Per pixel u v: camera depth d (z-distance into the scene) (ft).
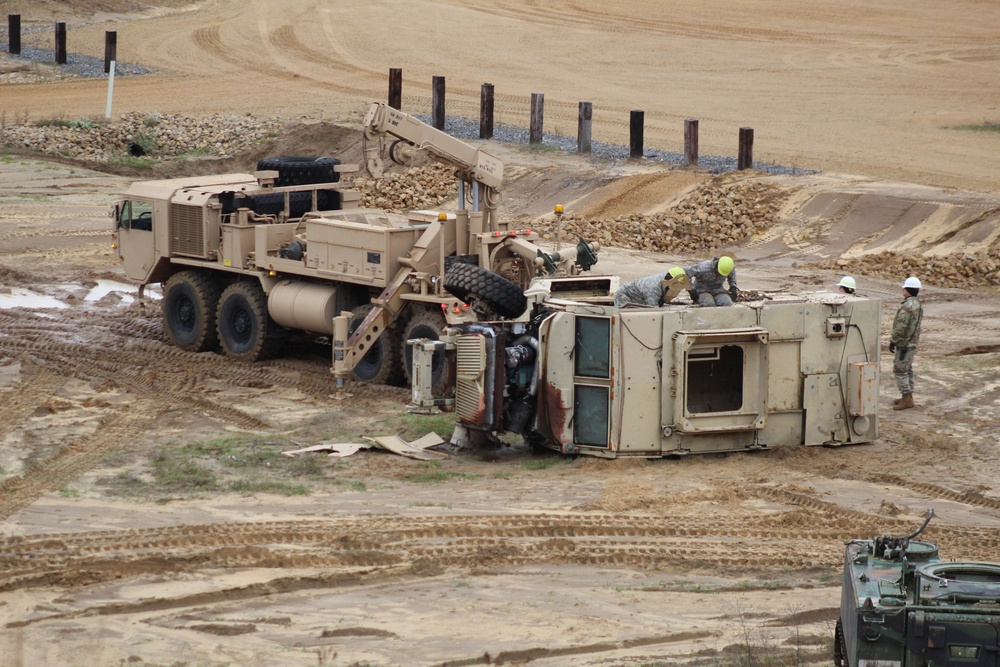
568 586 143.84
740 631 129.70
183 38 643.86
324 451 196.54
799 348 195.42
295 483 181.47
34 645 127.13
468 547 155.74
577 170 415.85
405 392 230.89
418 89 548.31
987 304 295.07
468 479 184.44
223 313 255.70
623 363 188.65
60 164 454.81
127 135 482.69
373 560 151.43
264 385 237.66
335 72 581.53
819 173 397.80
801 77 571.28
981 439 203.10
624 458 190.90
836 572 147.84
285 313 244.01
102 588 142.92
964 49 621.72
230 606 138.00
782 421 196.95
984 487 180.14
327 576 145.59
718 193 377.50
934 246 333.83
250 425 212.64
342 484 181.37
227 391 233.96
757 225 362.53
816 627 130.82
